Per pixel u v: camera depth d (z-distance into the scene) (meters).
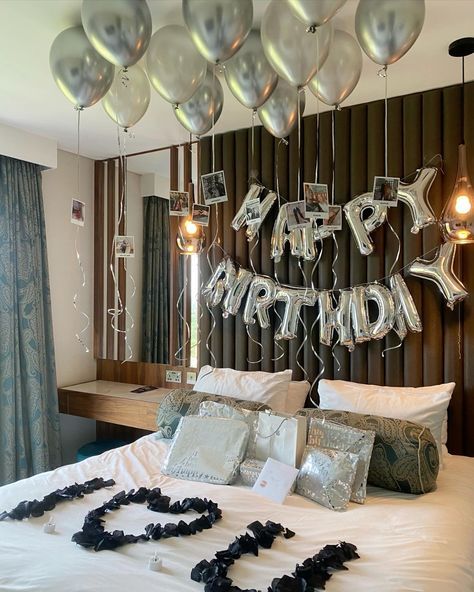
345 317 2.45
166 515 1.61
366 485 1.85
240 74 1.76
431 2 1.62
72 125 2.89
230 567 1.28
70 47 1.72
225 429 2.08
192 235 2.79
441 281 2.22
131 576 1.23
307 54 1.50
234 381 2.55
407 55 1.98
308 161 2.65
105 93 1.85
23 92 2.41
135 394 3.18
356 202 2.45
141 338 3.49
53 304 3.42
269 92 1.82
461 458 2.13
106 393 3.22
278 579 1.19
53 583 1.19
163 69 1.68
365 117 2.51
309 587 1.15
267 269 2.77
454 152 2.28
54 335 3.43
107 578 1.22
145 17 1.49
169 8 1.72
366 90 2.35
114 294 3.66
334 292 2.55
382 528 1.52
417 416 2.03
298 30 1.47
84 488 1.78
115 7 1.44
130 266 3.56
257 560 1.32
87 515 1.57
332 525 1.56
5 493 1.77
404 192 2.33
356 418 2.00
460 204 2.06
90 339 3.71
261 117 2.11
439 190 2.31
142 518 1.58
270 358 2.74
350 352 2.51
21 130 2.97
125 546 1.39
